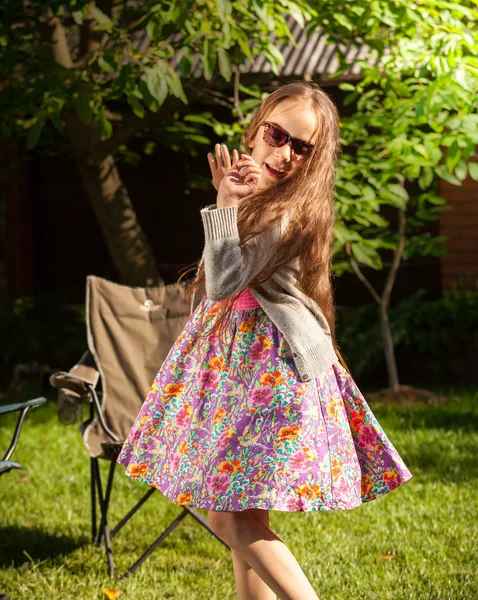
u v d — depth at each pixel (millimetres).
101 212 6875
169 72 4887
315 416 2307
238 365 2346
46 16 6203
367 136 6281
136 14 6352
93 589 3346
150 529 4121
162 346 4129
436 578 3348
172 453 2428
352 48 7410
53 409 7098
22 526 4172
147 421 2498
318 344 2309
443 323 7871
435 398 6996
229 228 2191
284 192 2320
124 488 4797
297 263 2357
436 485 4617
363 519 4137
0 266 9797
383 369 8219
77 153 6656
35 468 5242
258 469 2219
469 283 8320
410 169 5547
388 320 7953
